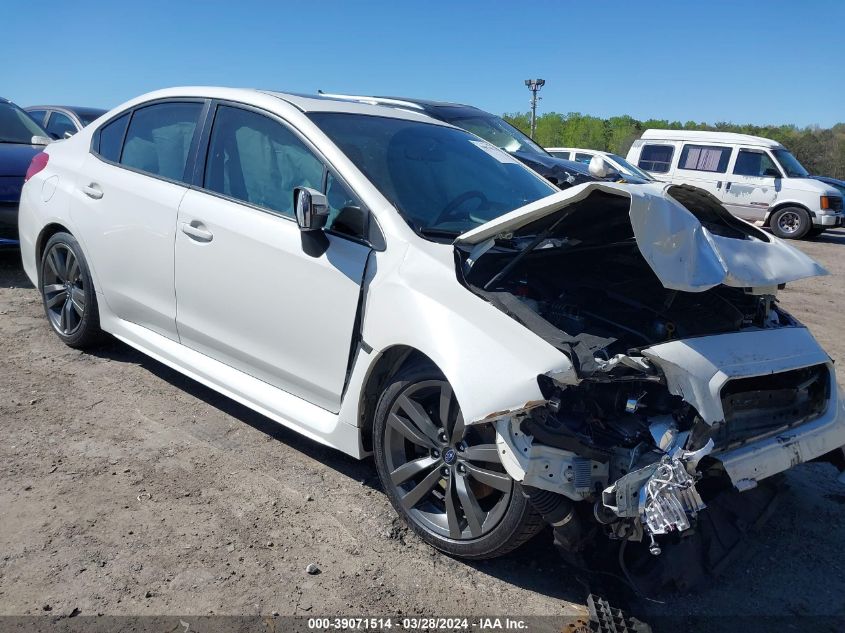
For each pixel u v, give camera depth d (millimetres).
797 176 16609
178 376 4668
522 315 2713
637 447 2631
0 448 3576
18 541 2871
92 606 2553
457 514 2939
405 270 3016
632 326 2967
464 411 2568
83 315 4711
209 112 4012
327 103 3867
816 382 3188
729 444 2756
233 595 2670
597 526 2697
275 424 4090
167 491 3322
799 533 3396
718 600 2875
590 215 2914
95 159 4633
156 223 4039
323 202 3105
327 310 3248
